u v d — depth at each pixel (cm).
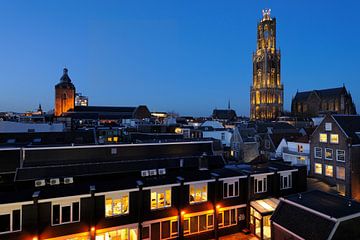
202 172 3531
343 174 4672
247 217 3388
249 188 3394
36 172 3203
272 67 18262
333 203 2605
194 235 3111
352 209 2402
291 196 2881
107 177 3469
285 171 3656
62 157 3688
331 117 4931
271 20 18612
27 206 2386
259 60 18475
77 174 3319
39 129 7031
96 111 18600
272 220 2684
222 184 3284
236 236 3269
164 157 4241
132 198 2830
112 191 2709
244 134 7262
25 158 3509
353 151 4575
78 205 2584
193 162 4044
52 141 4988
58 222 2505
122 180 3153
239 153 7112
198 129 8438
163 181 3092
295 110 17625
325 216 2283
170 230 3002
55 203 2494
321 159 5103
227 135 8188
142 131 8806
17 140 4891
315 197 2823
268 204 3309
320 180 4769
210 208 3194
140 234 2816
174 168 3869
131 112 19125
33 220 2388
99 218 2666
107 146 3981
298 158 5834
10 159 3469
